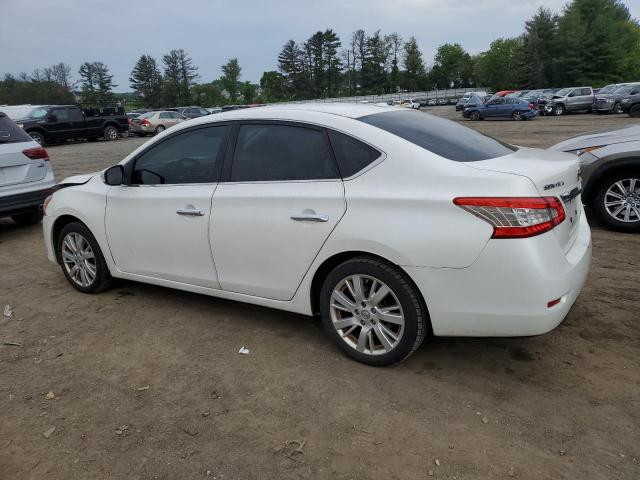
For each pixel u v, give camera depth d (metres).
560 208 2.99
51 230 4.96
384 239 3.06
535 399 2.99
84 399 3.17
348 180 3.25
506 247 2.80
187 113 36.03
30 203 6.96
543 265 2.82
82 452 2.71
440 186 2.97
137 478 2.51
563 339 3.64
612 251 5.50
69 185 4.95
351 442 2.70
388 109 3.83
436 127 3.64
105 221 4.45
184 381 3.33
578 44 63.97
